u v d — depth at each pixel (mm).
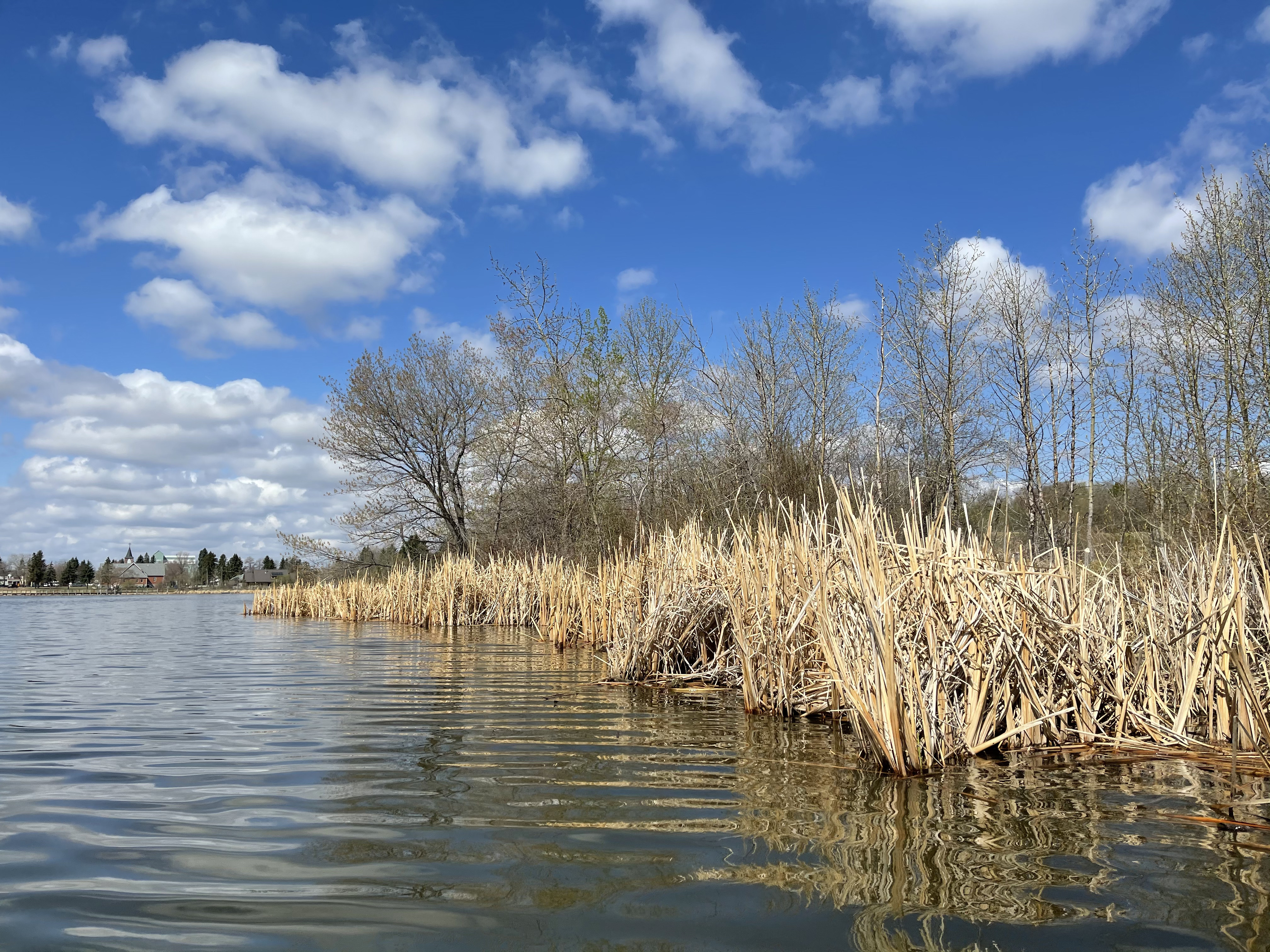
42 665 9984
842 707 5770
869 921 2518
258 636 15047
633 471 22484
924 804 3779
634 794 3965
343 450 25172
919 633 4828
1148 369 17406
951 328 22797
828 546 6023
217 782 4195
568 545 21375
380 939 2414
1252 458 13375
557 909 2619
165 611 30156
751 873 2922
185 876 2906
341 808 3736
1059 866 2963
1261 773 4305
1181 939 2373
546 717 6195
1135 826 3420
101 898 2705
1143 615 5730
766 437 17484
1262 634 5387
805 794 3963
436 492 26297
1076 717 5148
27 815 3600
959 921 2514
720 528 11492
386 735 5457
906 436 22156
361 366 25141
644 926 2494
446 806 3768
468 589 17172
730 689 7613
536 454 24547
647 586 9055
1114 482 19234
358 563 25562
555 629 12266
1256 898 2660
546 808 3746
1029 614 5074
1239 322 15414
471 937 2428
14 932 2443
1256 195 15516
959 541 5180
